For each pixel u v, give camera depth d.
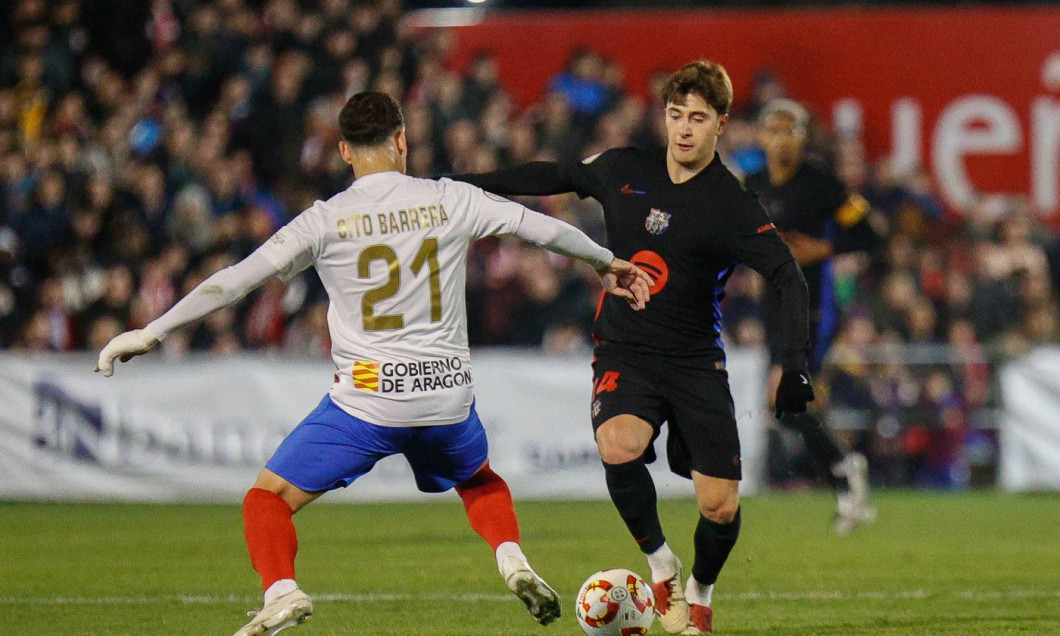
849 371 48.62
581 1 73.12
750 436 46.47
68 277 51.47
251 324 49.50
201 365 44.41
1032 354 48.72
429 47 62.78
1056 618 21.33
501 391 45.22
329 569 27.88
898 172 61.81
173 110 56.12
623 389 19.36
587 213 52.09
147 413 44.06
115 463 43.94
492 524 17.56
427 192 16.94
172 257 50.25
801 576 26.84
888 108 63.31
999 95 63.03
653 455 20.27
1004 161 63.12
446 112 58.09
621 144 57.53
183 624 21.14
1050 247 59.62
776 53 63.44
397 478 45.44
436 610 22.48
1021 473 48.50
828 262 31.23
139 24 62.62
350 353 16.75
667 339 19.25
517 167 19.88
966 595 24.28
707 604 20.11
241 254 50.97
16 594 24.41
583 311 50.75
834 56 63.25
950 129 63.28
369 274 16.59
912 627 20.36
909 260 53.88
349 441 16.67
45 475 43.81
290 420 44.50
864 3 70.06
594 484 45.41
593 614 18.14
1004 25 62.84
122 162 56.50
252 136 56.47
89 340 49.06
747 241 18.83
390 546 32.25
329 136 56.03
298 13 60.47
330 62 59.00
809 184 30.78
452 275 16.95
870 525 37.00
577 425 45.44
